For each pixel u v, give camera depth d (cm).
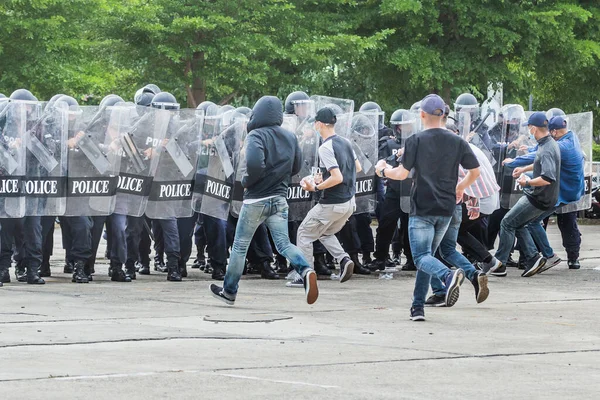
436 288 1171
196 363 785
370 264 1603
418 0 3136
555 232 2694
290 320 1038
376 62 3341
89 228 1392
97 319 1022
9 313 1061
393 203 1564
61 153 1345
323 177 1325
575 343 913
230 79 3125
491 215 1658
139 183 1401
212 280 1470
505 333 970
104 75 3139
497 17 3162
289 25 3150
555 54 3341
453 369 779
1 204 1315
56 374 732
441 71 3200
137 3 3053
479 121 1609
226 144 1439
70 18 3009
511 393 695
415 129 1560
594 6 3406
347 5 3300
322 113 1316
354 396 675
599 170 3138
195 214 1586
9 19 2872
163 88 3250
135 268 1501
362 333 957
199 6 3120
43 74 2952
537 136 1488
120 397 659
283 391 685
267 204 1102
